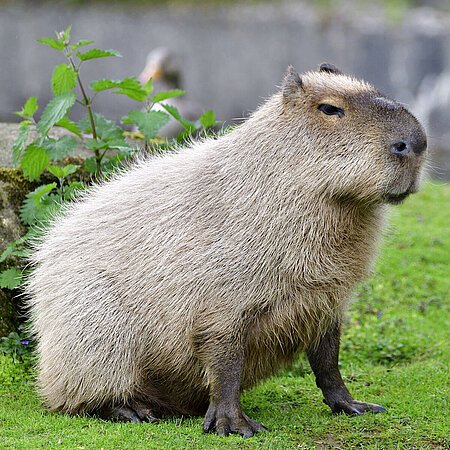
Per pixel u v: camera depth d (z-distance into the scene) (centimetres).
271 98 1030
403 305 1559
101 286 1009
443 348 1345
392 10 5169
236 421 957
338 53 4888
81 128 1285
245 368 1006
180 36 4906
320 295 977
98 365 1004
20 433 950
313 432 977
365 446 930
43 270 1073
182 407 1048
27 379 1158
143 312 993
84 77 4691
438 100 4597
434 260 1766
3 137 1409
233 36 4903
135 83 1238
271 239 953
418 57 4819
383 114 953
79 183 1211
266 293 957
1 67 4816
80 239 1047
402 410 1053
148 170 1066
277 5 5444
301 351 1036
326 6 5366
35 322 1097
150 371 1016
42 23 4862
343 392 1066
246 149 988
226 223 968
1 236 1238
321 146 955
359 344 1370
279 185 961
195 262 966
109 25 4906
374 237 1009
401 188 952
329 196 959
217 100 4891
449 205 2158
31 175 1223
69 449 885
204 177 1002
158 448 901
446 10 5556
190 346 984
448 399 1097
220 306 955
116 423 997
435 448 928
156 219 1004
